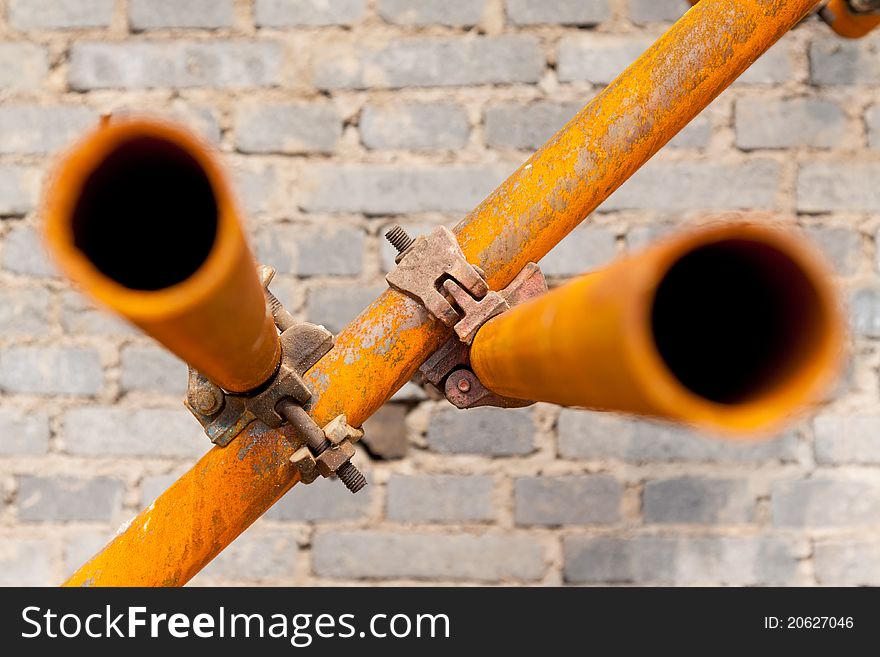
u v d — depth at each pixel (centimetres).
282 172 128
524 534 129
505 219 61
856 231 128
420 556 129
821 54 128
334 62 128
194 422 129
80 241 28
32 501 128
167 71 128
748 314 30
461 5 128
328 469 57
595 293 25
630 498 129
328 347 60
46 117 127
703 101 61
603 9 128
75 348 129
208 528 59
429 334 61
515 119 127
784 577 128
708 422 24
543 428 130
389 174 128
